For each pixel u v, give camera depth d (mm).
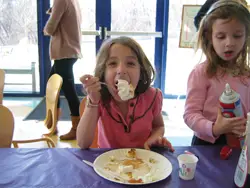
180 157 942
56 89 2029
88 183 864
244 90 1347
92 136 1183
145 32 4227
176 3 4137
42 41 4320
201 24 1396
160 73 4359
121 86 1092
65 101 4312
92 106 1174
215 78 1360
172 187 854
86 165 979
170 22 4203
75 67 4336
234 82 1346
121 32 4207
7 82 4520
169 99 4410
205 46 1399
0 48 4391
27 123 2242
